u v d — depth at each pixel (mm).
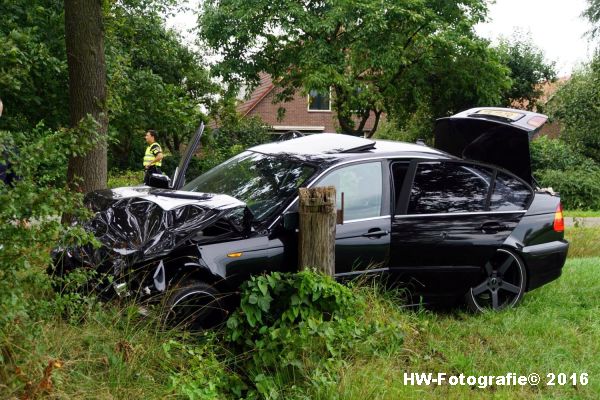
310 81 20922
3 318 3148
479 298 6184
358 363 4512
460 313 5961
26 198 3217
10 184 3402
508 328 5656
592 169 26438
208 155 24078
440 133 6922
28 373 3361
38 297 3777
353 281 5328
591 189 24703
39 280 3486
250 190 5516
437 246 5672
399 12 20797
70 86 7227
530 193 6324
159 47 18891
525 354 5234
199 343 4484
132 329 4184
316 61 21594
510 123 6250
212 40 22516
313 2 22469
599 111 27531
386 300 5320
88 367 3787
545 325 5797
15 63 3705
